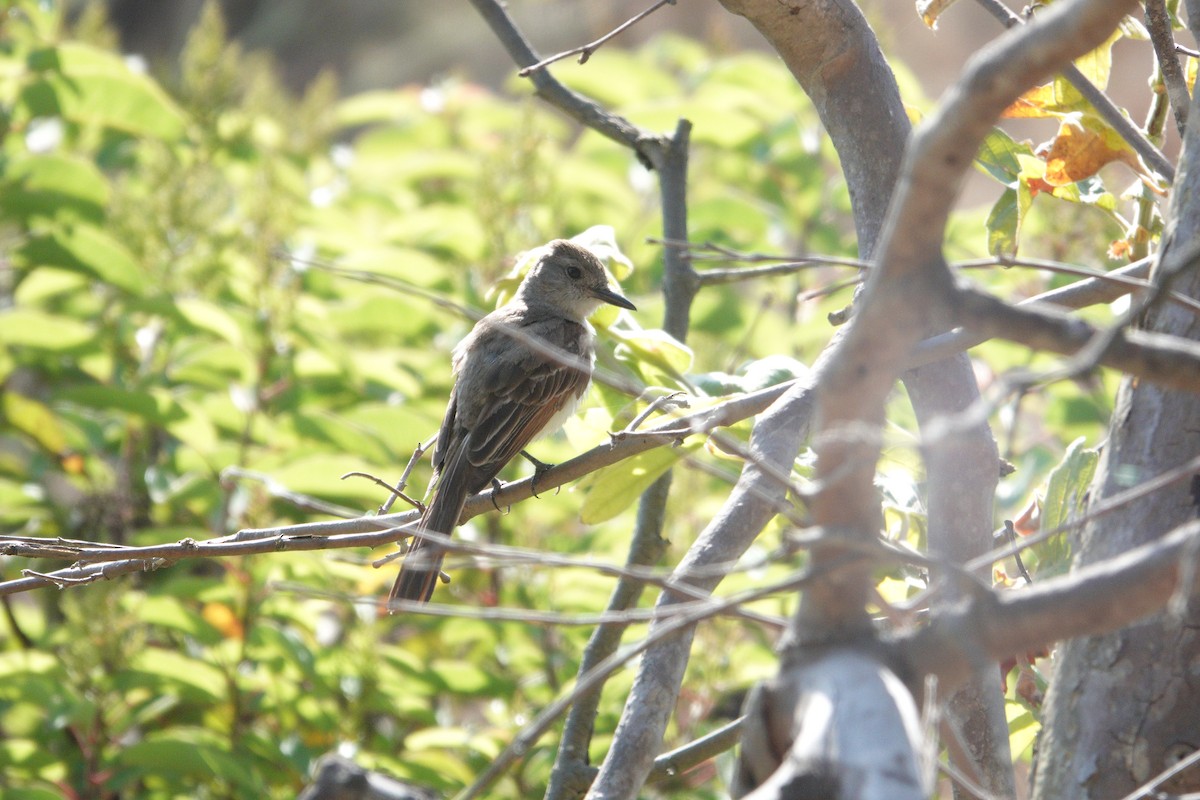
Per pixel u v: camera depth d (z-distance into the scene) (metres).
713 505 11.59
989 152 7.39
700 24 32.53
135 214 12.40
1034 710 6.66
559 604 10.84
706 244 4.94
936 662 3.37
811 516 3.52
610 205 15.34
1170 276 3.08
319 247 14.35
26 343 12.07
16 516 11.92
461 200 16.38
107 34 15.38
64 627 10.92
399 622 11.59
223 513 11.20
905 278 3.25
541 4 35.66
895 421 9.76
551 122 17.31
